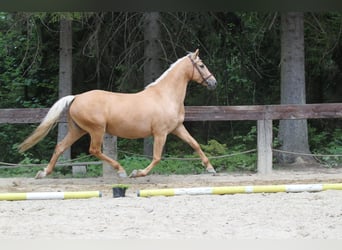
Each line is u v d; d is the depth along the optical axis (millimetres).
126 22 16688
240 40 18344
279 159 15500
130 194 10203
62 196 9258
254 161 14453
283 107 12953
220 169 14203
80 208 8625
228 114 12891
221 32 18047
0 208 8703
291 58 15508
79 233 7141
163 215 8133
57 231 7238
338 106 12969
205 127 19156
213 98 18625
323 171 13680
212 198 9375
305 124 15469
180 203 8953
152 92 11852
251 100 19094
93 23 17016
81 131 11812
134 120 11555
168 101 11797
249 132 17453
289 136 15375
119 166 11781
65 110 11930
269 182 11727
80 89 18828
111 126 11578
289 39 15523
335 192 9719
